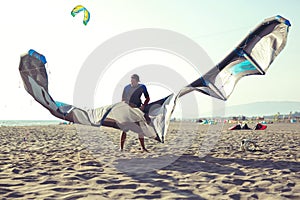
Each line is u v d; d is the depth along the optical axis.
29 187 4.09
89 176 4.84
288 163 6.09
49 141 11.51
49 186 4.16
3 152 7.90
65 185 4.23
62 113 5.20
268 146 9.21
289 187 4.13
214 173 5.10
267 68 5.35
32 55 4.95
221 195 3.75
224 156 7.15
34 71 4.96
